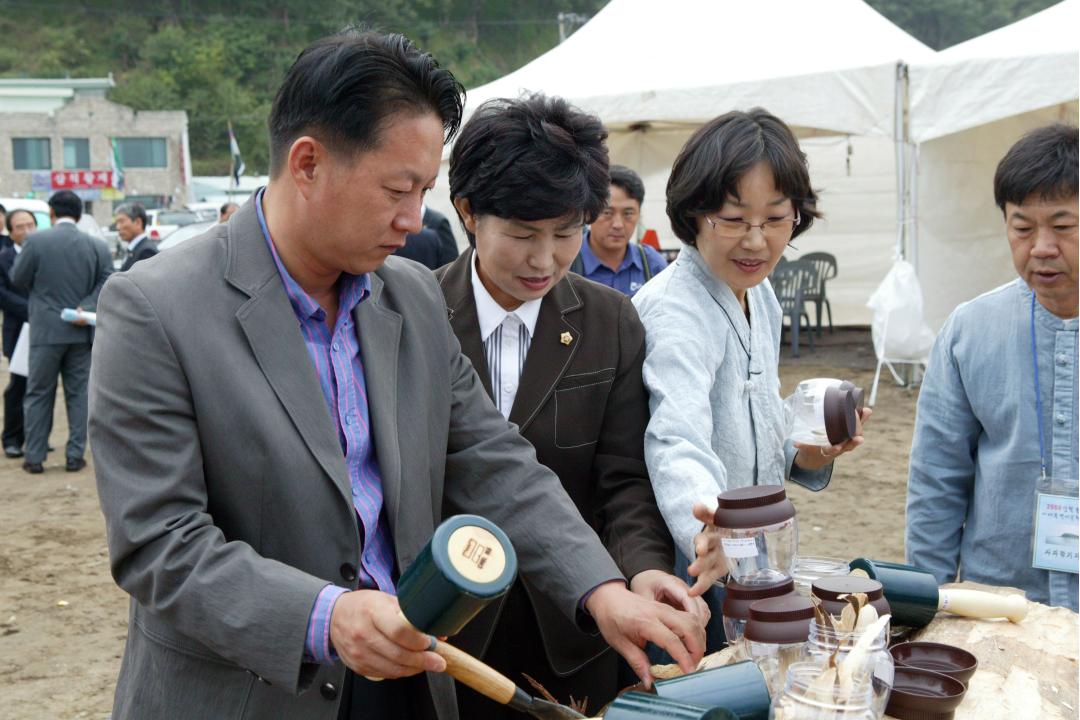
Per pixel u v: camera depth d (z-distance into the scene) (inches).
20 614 187.8
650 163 442.3
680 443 75.7
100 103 2128.4
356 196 57.9
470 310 85.2
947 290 344.2
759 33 357.4
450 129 61.3
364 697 70.3
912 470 97.3
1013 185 83.5
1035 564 86.1
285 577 56.5
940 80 301.6
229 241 62.4
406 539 65.4
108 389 58.4
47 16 2822.3
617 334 84.4
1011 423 90.4
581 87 356.8
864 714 49.4
